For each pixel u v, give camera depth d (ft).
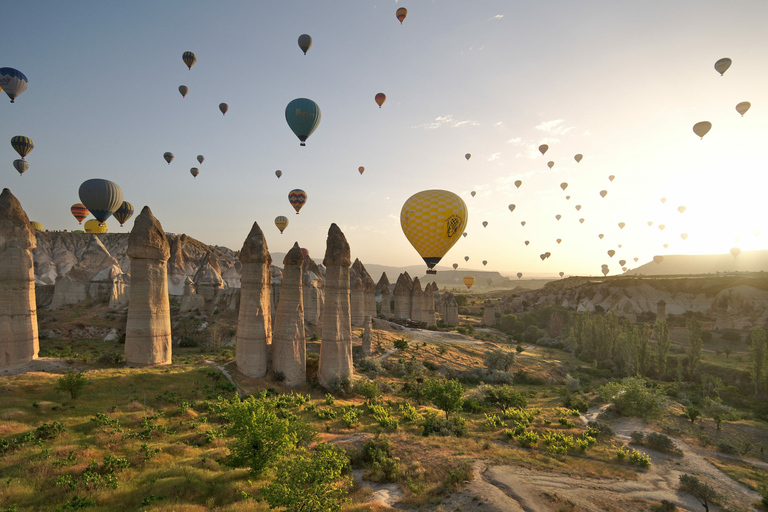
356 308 317.42
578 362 307.99
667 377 270.67
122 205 252.21
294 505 54.65
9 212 128.77
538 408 172.55
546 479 91.86
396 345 270.46
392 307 460.14
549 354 330.95
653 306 497.87
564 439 121.49
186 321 275.80
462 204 154.40
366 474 89.25
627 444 133.59
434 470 91.25
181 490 67.26
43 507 58.75
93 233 578.25
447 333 351.05
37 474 66.13
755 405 214.48
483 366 265.54
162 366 143.84
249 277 153.89
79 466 70.90
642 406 166.81
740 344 346.95
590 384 247.29
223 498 67.15
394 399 169.58
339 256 160.66
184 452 85.05
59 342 233.96
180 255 423.64
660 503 86.02
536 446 120.06
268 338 166.71
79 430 88.22
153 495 64.03
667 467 114.62
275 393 137.80
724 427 164.55
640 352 275.59
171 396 117.50
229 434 77.97
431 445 107.65
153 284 144.46
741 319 399.03
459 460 97.09
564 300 578.25
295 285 159.43
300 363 157.38
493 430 135.33
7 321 125.80
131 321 141.28
